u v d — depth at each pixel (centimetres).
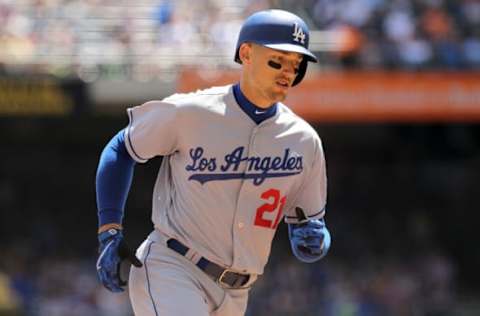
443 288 5375
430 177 6500
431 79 4962
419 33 5016
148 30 4934
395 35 4991
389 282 5078
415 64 4972
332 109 4934
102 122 6362
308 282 5100
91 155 6494
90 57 4878
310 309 4953
